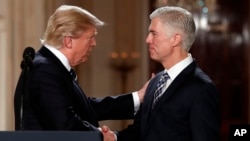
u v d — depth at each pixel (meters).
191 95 7.13
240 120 27.02
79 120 7.15
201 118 6.93
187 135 7.12
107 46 25.20
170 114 7.18
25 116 6.91
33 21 17.78
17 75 17.66
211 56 26.75
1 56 17.61
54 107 6.98
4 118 17.64
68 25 7.34
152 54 7.59
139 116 8.24
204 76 7.34
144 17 25.38
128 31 25.28
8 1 17.56
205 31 26.61
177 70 7.44
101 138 5.08
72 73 7.63
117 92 25.31
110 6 25.06
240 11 26.66
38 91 7.03
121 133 8.09
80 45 7.46
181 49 7.47
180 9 7.50
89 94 25.03
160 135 7.21
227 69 26.84
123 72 25.33
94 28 7.56
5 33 17.58
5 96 17.61
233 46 26.75
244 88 26.86
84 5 24.11
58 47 7.40
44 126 7.07
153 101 7.59
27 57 6.50
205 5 21.97
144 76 25.38
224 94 26.95
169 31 7.38
